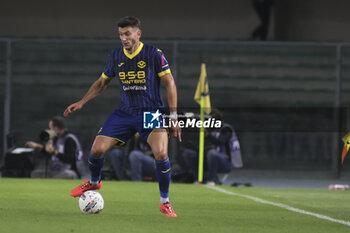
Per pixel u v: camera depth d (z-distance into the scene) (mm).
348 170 49531
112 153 40094
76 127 50469
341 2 54281
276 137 50844
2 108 48656
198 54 51250
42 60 51281
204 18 55031
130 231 16906
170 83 20078
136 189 31656
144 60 20016
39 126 50688
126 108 20516
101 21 55094
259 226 18766
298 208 24594
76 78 51375
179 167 43344
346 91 50406
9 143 41500
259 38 54625
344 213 24547
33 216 19625
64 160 38906
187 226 18203
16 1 55375
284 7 54500
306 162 50219
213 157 38094
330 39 54344
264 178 49156
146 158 39438
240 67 51781
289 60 52094
